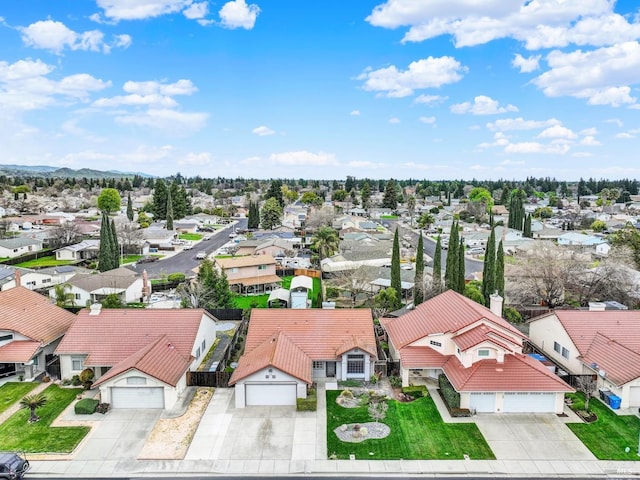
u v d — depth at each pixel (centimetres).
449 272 5703
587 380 3616
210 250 11319
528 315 5784
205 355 4581
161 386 3531
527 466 2861
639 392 3544
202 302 5859
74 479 2723
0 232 11819
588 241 11062
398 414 3456
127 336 4141
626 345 4056
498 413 3481
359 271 6819
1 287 6669
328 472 2800
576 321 4322
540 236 12325
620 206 19800
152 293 7231
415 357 3906
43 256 10244
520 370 3556
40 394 3769
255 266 7681
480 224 15712
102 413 3456
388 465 2870
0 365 4094
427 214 15538
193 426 3297
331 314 4428
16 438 3131
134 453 2978
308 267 9125
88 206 19938
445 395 3644
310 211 16238
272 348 3825
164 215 16262
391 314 5506
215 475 2772
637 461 2916
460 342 3753
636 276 6253
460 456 2956
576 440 3134
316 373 4112
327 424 3328
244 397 3578
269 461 2902
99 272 8000
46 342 4181
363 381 4000
